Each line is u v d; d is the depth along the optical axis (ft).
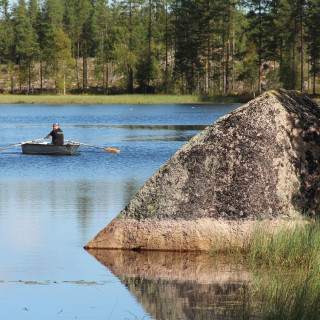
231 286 74.33
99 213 118.93
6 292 72.13
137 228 93.45
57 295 71.15
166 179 93.35
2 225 108.06
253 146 91.76
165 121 485.97
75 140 312.71
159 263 85.51
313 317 60.34
